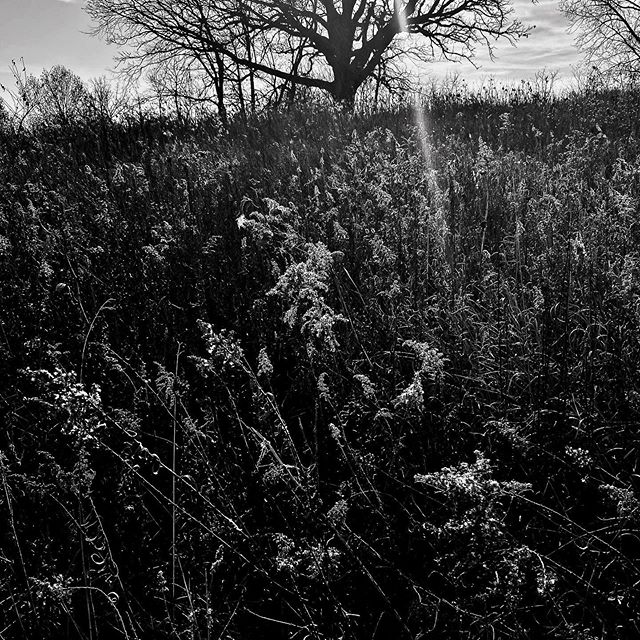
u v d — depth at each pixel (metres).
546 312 3.10
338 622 1.95
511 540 2.04
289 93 20.72
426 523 2.05
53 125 11.63
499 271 3.86
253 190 6.00
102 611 2.11
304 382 2.96
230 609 2.10
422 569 2.13
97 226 5.14
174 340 3.36
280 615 2.12
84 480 2.02
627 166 5.09
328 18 25.38
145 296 3.87
